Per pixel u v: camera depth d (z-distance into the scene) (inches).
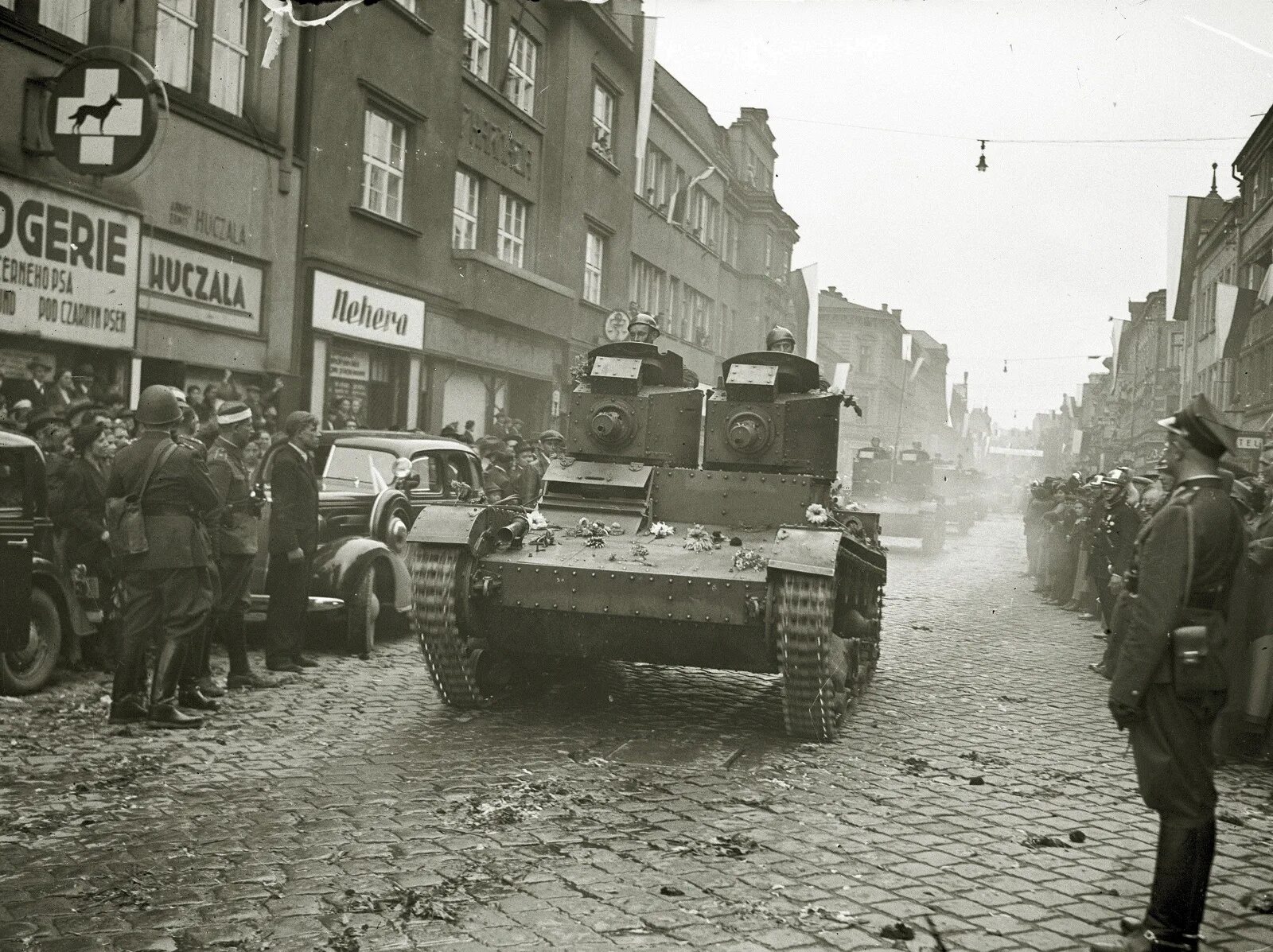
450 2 836.6
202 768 244.2
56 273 497.0
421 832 205.9
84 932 158.4
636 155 1024.9
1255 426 1275.8
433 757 261.7
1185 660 156.5
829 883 187.5
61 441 342.3
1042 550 775.1
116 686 281.9
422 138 805.2
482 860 192.1
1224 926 176.4
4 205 470.3
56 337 498.0
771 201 1786.4
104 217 522.3
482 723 300.2
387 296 768.3
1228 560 161.2
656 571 288.5
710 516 340.5
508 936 160.9
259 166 637.9
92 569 344.8
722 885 183.9
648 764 263.4
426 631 295.6
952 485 1611.7
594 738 288.0
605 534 326.6
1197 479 163.5
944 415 4830.2
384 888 177.6
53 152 478.0
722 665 301.3
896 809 234.1
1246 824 236.7
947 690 382.9
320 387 701.9
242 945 155.8
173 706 282.8
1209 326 1614.2
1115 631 173.2
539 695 340.8
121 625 291.4
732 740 293.1
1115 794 253.8
